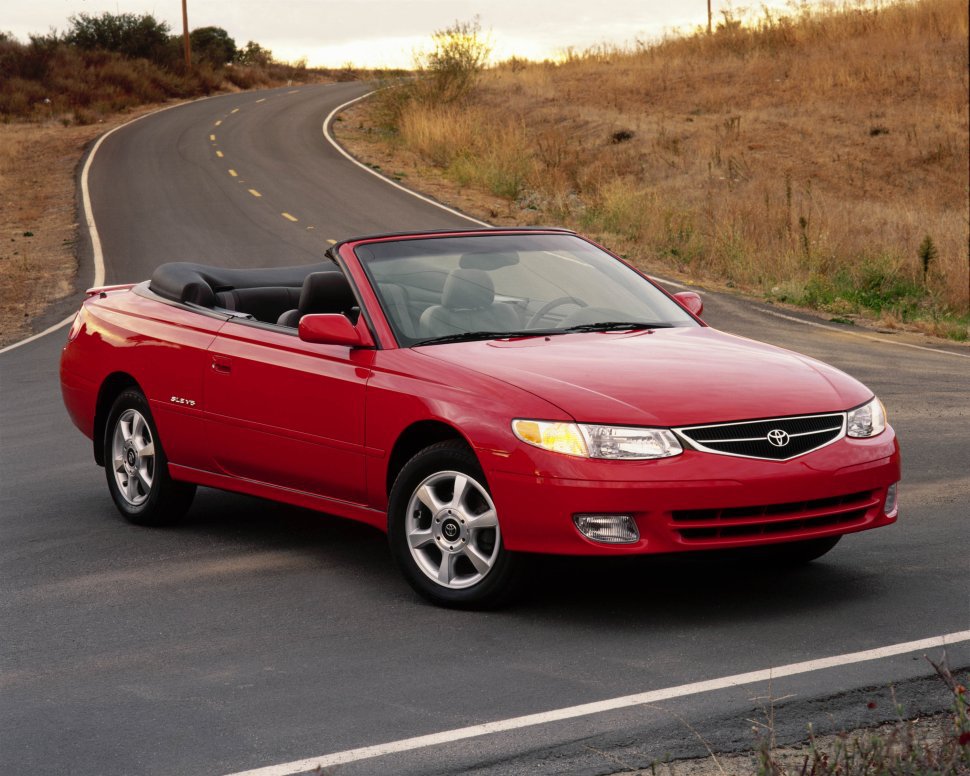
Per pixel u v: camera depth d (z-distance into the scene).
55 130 45.62
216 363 6.43
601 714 4.03
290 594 5.62
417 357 5.52
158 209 27.56
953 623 4.92
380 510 5.69
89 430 7.52
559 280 6.36
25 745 3.92
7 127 46.72
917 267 19.19
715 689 4.23
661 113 40.38
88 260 21.83
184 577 5.95
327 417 5.79
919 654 4.55
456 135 36.84
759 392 5.12
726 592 5.48
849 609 5.16
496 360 5.38
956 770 3.34
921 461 8.28
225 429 6.39
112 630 5.15
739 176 32.06
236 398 6.30
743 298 18.69
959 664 4.41
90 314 7.58
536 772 3.59
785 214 23.22
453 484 5.34
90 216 26.88
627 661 4.57
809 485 4.94
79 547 6.59
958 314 17.61
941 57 40.00
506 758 3.70
